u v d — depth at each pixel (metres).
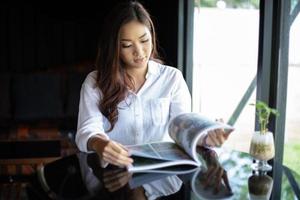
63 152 2.61
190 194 0.90
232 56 2.11
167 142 1.21
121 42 1.23
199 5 2.43
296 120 1.55
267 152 1.09
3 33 3.61
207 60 2.37
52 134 3.06
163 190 0.92
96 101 1.28
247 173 1.04
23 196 1.06
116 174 1.02
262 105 1.16
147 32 1.24
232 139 1.85
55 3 3.60
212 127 1.07
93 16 3.65
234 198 0.88
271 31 1.54
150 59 1.37
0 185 1.85
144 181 0.97
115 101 1.27
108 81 1.26
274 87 1.56
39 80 3.32
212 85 2.31
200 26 2.43
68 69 3.54
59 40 3.67
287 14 1.52
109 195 0.90
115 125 1.30
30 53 3.67
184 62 2.53
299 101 1.57
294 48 1.54
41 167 1.15
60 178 1.03
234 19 2.08
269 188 0.95
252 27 1.86
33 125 3.30
